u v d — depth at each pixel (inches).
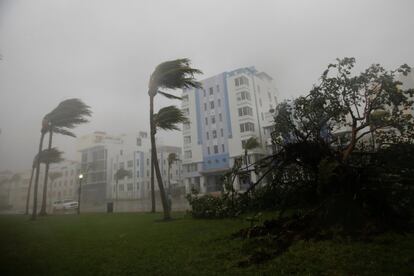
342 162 310.2
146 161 2672.2
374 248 204.5
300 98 404.2
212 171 1797.5
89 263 230.7
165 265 209.3
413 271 158.7
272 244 235.3
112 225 486.6
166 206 524.4
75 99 850.1
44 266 226.5
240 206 466.9
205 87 1958.7
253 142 701.3
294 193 370.9
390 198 276.5
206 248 251.8
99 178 2721.5
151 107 583.5
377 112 373.1
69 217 740.0
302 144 345.4
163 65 558.3
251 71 2004.2
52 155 916.6
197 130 1951.3
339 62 365.7
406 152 323.0
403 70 333.1
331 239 238.2
